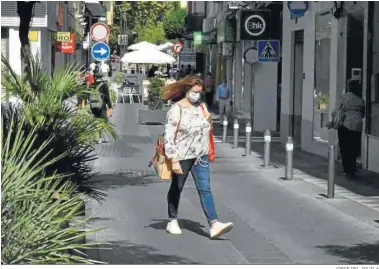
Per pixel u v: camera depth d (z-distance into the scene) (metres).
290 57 26.22
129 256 9.65
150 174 17.97
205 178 10.81
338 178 17.66
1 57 11.57
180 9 77.75
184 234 11.22
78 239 6.91
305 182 17.05
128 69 80.50
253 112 31.58
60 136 10.05
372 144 18.72
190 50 66.94
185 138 10.65
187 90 10.64
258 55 27.14
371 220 12.50
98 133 11.21
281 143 26.70
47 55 38.12
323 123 22.52
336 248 10.37
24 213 6.38
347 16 20.22
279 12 30.84
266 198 14.75
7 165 6.53
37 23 34.06
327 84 22.12
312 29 23.64
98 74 23.47
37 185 6.93
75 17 58.31
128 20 81.62
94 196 10.51
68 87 11.66
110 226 11.69
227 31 38.53
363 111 17.80
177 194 11.12
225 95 34.66
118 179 17.02
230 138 28.61
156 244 10.49
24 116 9.88
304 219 12.58
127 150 23.25
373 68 18.72
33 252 6.31
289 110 26.08
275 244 10.62
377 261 9.55
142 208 13.37
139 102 50.47
